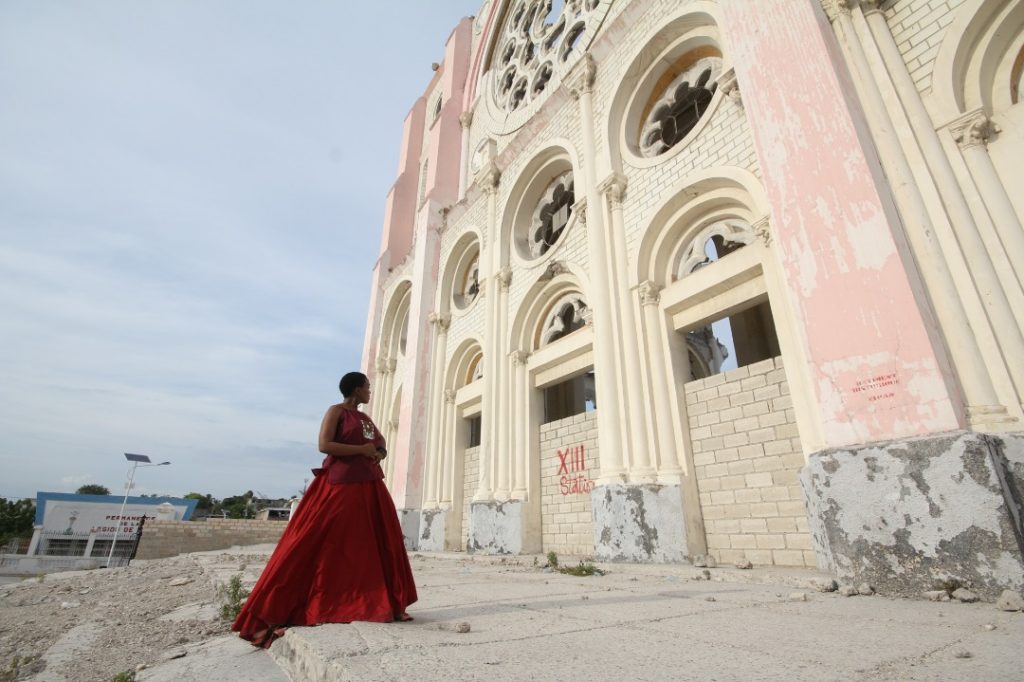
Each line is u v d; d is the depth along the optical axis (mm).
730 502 6441
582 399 13281
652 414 7453
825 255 4730
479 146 16750
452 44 21234
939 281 4383
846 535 3908
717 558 6410
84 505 37875
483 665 1665
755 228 6531
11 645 3449
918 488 3625
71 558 26328
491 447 10953
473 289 15523
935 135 4949
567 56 13672
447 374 14398
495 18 19359
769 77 5738
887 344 4156
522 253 12633
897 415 3971
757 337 11578
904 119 5086
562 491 9547
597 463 8922
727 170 7160
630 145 9516
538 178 12828
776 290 6215
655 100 9805
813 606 3127
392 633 2166
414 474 13805
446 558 9773
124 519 38188
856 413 4195
